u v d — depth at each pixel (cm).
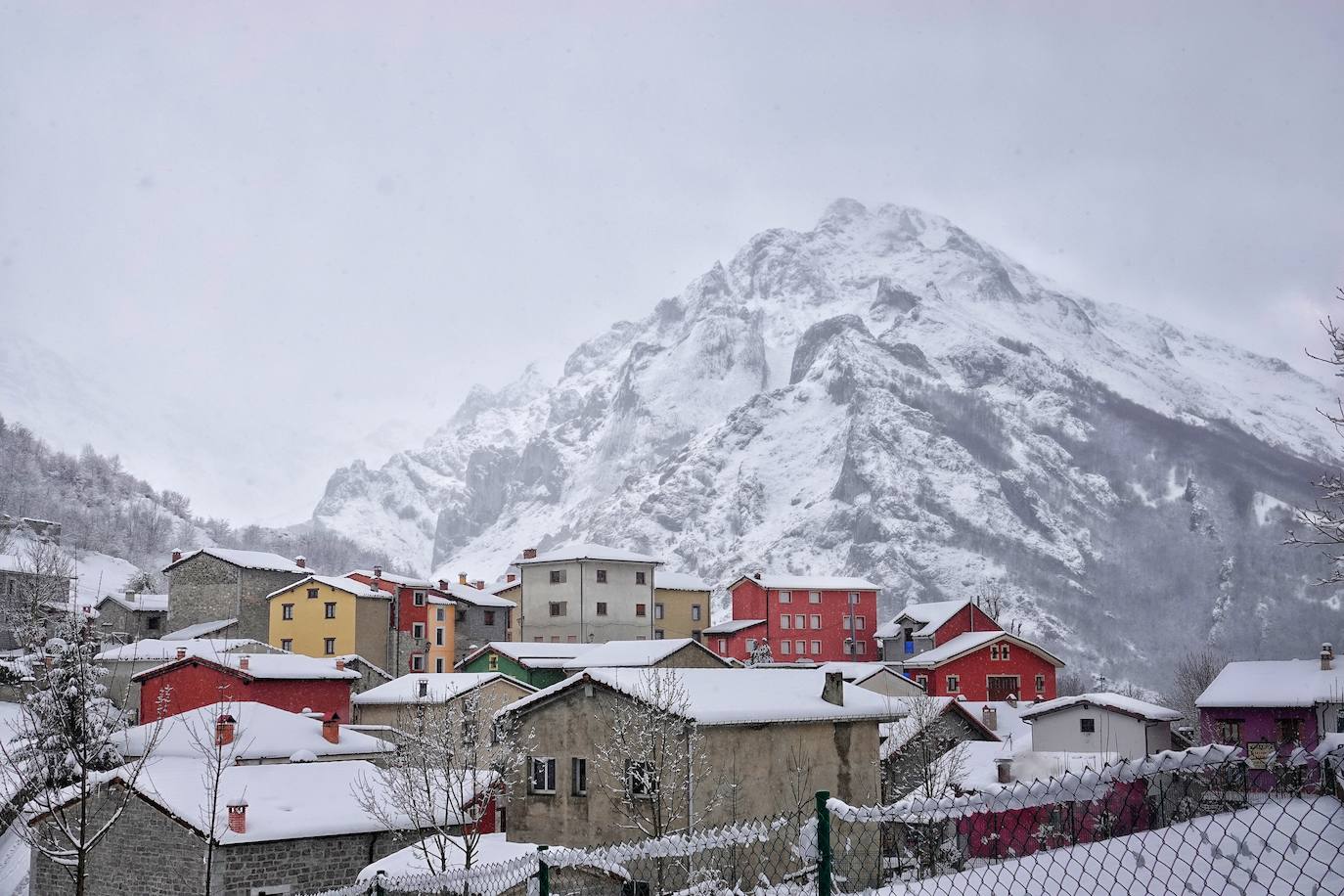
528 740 4209
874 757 4631
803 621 16912
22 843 5053
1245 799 1212
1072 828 1112
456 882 1673
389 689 7788
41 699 4031
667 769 3859
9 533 17475
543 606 14675
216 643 9231
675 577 16338
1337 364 2605
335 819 3997
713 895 1720
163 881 3822
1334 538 2655
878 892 1684
